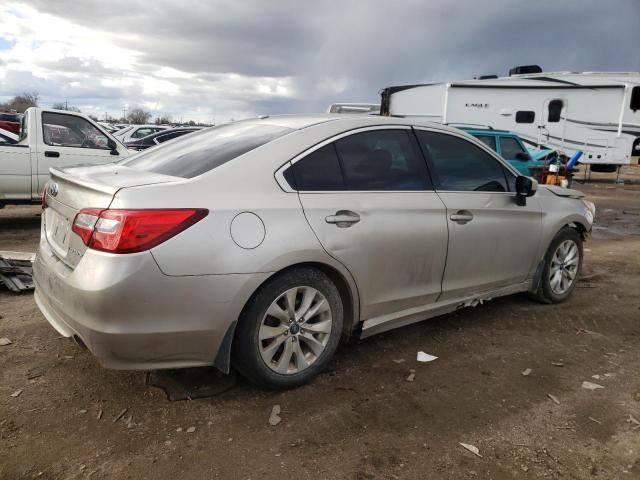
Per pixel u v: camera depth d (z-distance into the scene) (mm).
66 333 2832
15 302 4496
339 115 3762
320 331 3201
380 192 3455
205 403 2996
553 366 3607
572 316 4590
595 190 17219
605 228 9844
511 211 4227
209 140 3582
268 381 3047
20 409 2883
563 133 16875
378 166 3531
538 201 4551
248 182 2965
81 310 2629
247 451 2592
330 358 3305
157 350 2689
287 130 3371
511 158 11023
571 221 4824
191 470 2449
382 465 2518
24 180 7781
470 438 2746
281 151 3150
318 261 3070
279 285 2963
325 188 3225
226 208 2807
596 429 2859
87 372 3303
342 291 3326
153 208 2629
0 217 9117
